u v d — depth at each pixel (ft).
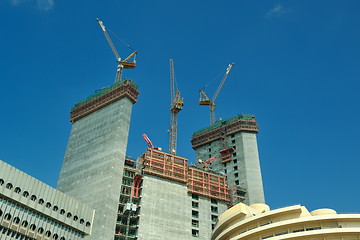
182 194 506.07
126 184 482.28
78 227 341.00
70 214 338.95
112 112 513.04
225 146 647.15
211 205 526.98
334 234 260.42
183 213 488.44
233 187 562.66
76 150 506.07
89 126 523.29
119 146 470.39
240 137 643.45
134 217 457.68
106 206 416.46
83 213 351.67
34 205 307.37
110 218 413.39
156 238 449.48
